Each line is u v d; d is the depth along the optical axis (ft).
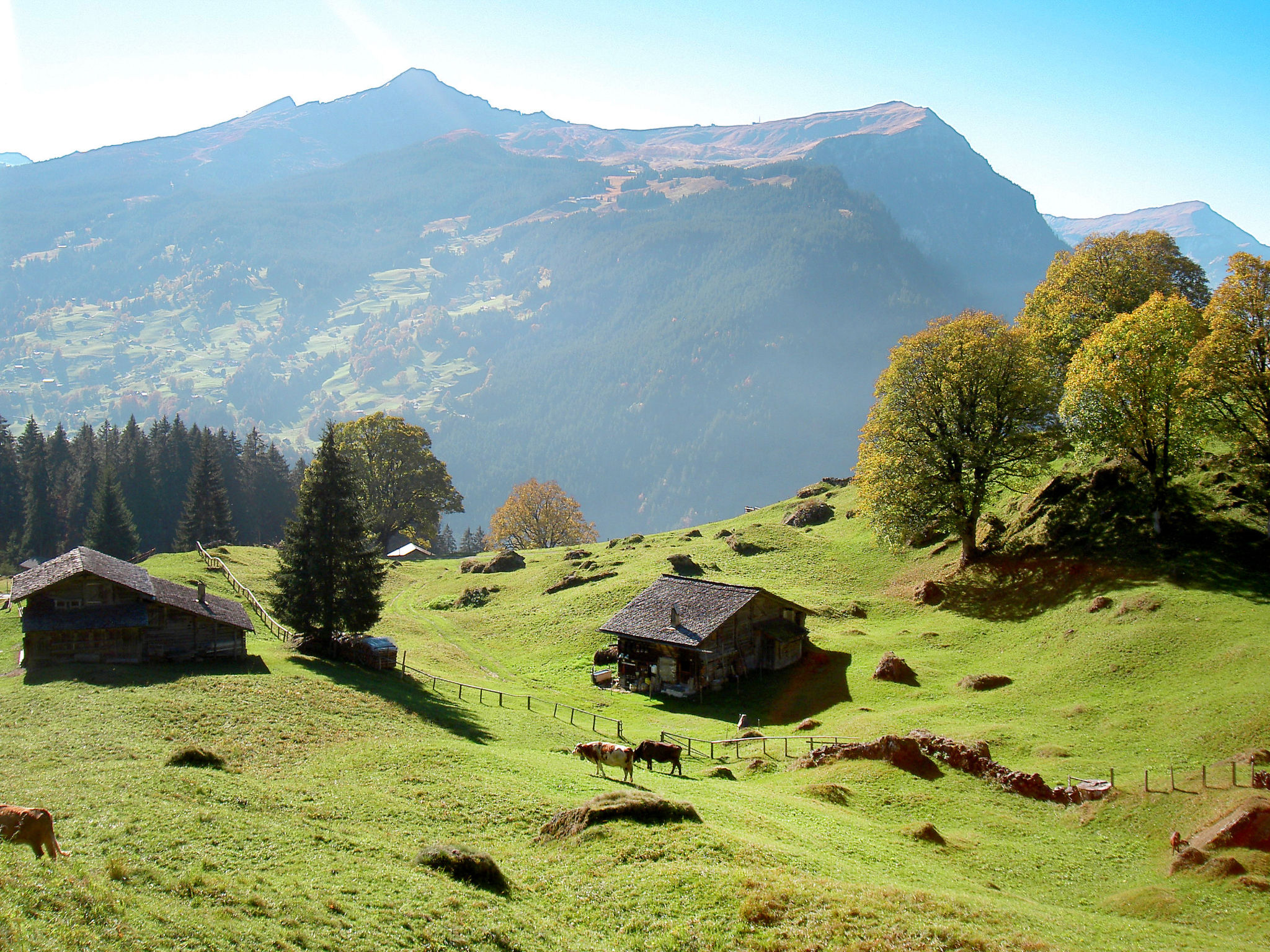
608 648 222.48
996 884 94.84
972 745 134.92
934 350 237.25
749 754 152.97
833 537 301.02
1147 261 261.03
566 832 89.61
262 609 239.91
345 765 112.88
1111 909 90.27
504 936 65.72
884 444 244.01
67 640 171.53
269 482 531.91
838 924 70.74
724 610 202.90
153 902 59.47
